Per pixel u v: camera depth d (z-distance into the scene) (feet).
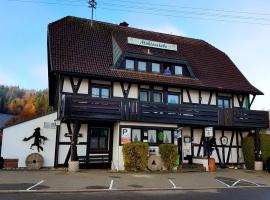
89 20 73.31
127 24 80.59
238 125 65.41
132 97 61.77
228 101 71.31
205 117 62.54
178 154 60.39
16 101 196.44
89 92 58.85
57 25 66.85
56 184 38.93
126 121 56.70
